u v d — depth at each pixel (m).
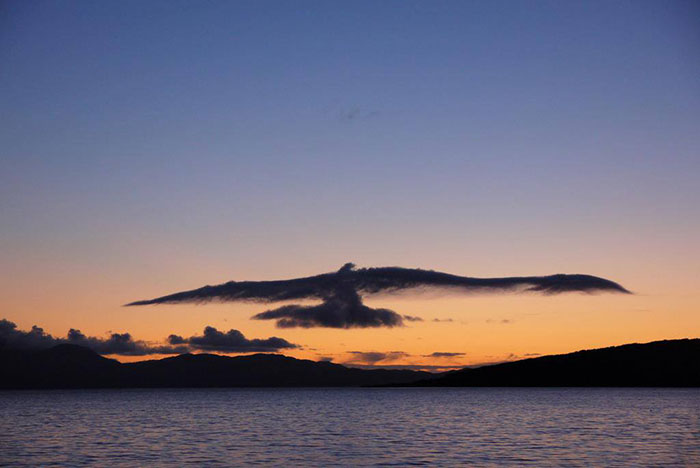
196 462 54.25
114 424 100.94
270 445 67.75
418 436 77.38
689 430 82.94
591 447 63.47
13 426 96.31
